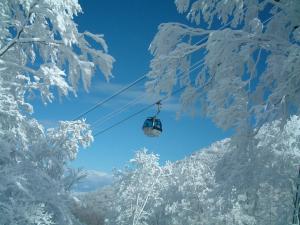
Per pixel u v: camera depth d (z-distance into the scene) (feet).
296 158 35.65
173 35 27.71
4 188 24.32
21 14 22.40
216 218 85.10
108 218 134.92
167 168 132.16
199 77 28.53
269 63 24.04
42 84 24.26
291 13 24.30
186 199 120.26
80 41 20.92
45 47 23.17
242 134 27.35
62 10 19.49
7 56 24.13
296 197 30.63
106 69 21.43
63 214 30.04
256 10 27.30
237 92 26.11
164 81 27.55
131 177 126.31
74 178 45.85
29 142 34.35
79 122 44.42
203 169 122.21
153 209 131.23
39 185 29.09
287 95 24.86
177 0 27.43
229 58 25.38
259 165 30.63
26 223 25.62
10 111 24.47
